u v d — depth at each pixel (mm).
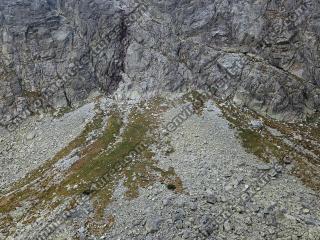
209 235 42062
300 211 45750
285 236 41469
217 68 76688
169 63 78000
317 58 75375
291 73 75750
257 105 71250
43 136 69312
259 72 73625
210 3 83625
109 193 51250
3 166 64438
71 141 66312
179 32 82438
